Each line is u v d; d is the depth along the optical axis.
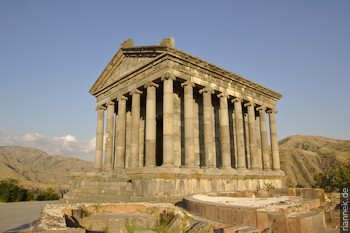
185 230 9.98
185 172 22.14
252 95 35.44
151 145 24.55
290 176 96.12
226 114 29.97
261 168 38.16
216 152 32.41
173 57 25.41
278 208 8.83
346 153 114.25
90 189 26.27
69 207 12.92
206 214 10.48
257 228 7.77
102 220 11.81
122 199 21.42
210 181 24.61
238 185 27.95
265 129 36.62
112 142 33.12
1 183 34.31
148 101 26.11
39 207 24.73
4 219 17.34
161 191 20.59
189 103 25.77
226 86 31.20
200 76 28.03
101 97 35.72
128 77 30.22
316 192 15.95
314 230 7.65
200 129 30.98
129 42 31.12
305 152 116.38
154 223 12.61
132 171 21.70
